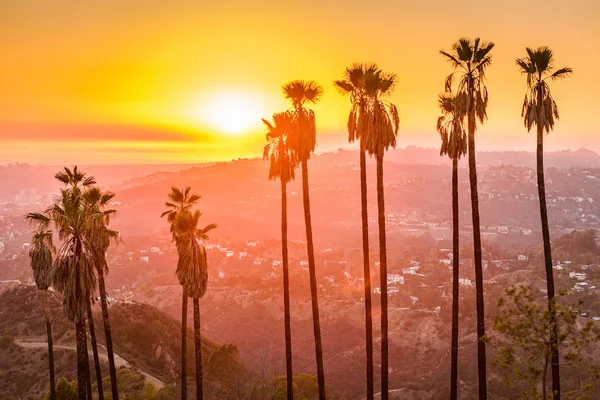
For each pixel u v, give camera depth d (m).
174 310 171.12
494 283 173.12
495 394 80.06
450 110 35.91
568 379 77.88
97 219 39.59
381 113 33.56
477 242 33.34
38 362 69.94
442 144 36.41
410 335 131.75
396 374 109.44
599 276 175.62
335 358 120.38
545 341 25.58
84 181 40.88
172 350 84.81
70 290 34.62
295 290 171.88
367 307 36.16
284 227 38.94
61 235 36.12
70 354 70.50
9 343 73.31
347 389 102.25
